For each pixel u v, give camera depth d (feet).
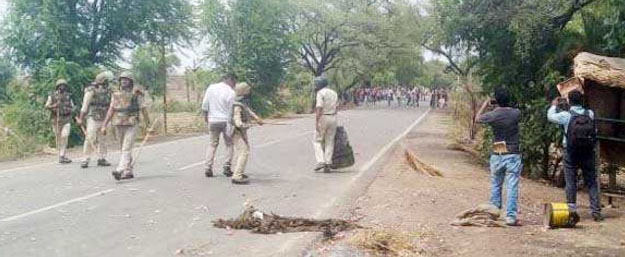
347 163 45.65
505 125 29.22
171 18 85.40
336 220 27.99
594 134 31.19
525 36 48.98
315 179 41.09
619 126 38.27
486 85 56.80
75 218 28.35
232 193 35.12
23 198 32.99
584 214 33.01
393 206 31.94
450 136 82.74
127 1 81.30
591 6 49.73
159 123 87.45
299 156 54.44
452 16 54.19
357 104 240.94
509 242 25.77
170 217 28.78
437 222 28.89
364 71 199.11
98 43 82.58
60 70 72.64
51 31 74.13
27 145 59.16
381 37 180.34
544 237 26.94
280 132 84.02
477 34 54.49
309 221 27.53
